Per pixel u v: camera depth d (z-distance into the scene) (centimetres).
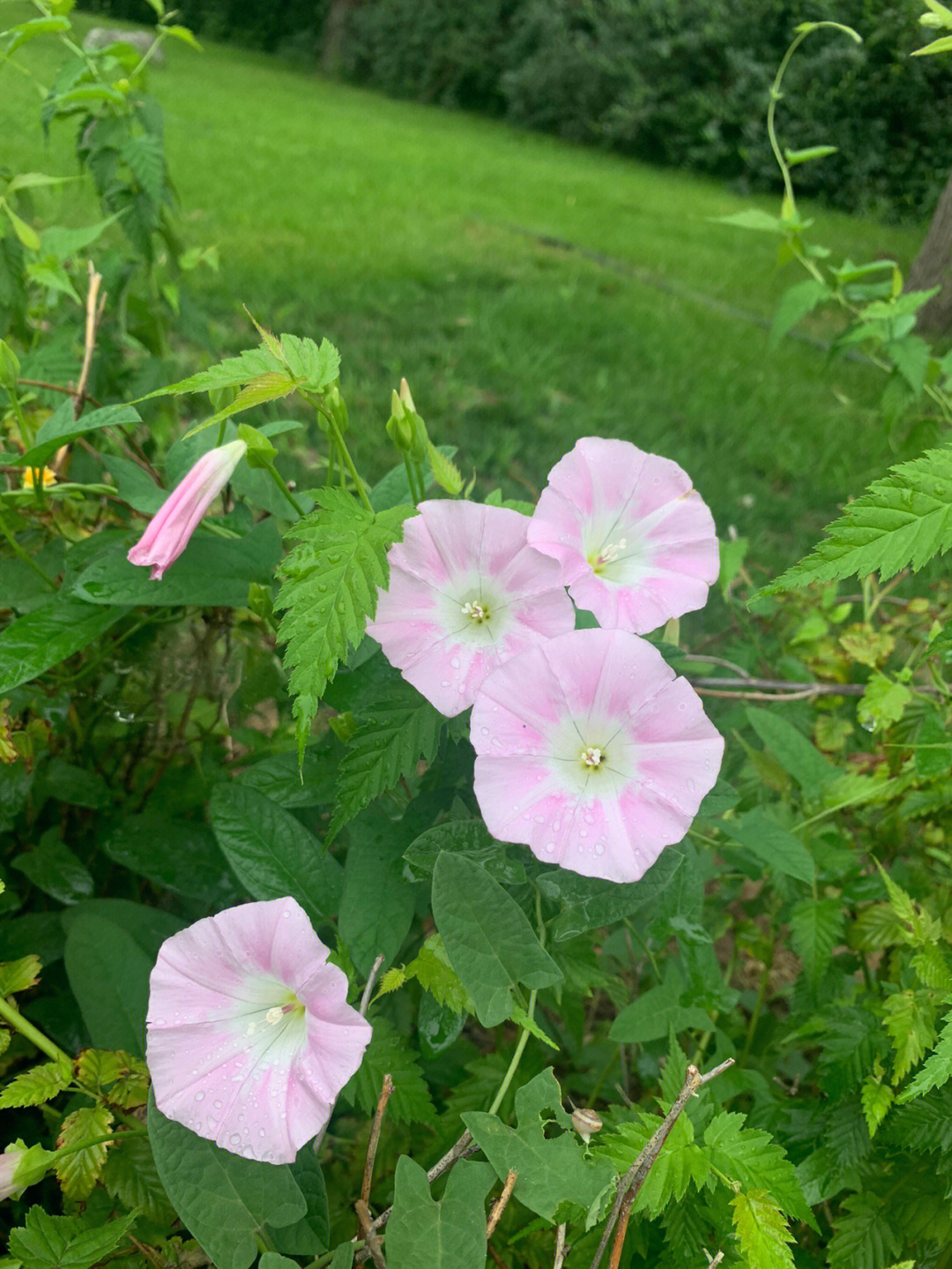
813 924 33
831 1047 29
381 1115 22
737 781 42
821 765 36
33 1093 25
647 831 22
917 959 28
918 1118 27
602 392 111
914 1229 28
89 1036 33
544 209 211
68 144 141
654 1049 35
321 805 35
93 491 32
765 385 119
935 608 45
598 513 25
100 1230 22
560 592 24
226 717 40
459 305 133
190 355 95
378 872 26
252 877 27
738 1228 21
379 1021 26
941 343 139
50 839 34
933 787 36
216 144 219
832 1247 28
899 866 37
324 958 21
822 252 46
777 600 47
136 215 49
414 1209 19
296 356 23
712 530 25
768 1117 32
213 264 55
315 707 20
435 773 27
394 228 170
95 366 46
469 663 24
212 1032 22
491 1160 20
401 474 28
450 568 24
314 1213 23
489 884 22
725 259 186
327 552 21
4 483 42
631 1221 26
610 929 37
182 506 22
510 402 103
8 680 27
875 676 37
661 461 25
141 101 49
